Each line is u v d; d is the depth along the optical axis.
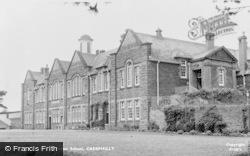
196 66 44.62
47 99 67.31
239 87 47.31
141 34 46.19
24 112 78.12
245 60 49.69
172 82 43.19
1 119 84.56
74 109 58.00
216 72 44.34
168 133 34.09
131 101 43.75
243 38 50.00
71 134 33.28
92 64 56.06
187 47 49.12
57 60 64.75
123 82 45.75
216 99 36.41
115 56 47.38
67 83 60.75
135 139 24.08
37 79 74.88
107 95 49.41
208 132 30.94
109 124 47.44
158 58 42.41
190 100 37.16
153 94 41.38
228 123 31.31
